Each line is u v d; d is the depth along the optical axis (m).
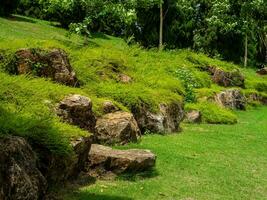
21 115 9.47
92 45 22.84
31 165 8.09
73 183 9.88
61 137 9.23
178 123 18.80
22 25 40.31
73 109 11.23
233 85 34.19
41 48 13.48
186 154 14.17
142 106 16.67
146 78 20.70
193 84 27.42
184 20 55.56
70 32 29.67
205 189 10.83
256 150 16.34
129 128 14.16
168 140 15.97
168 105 18.14
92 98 14.22
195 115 22.06
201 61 32.72
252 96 34.91
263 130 21.94
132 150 11.88
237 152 15.56
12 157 7.63
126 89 16.62
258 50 65.44
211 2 58.88
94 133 12.00
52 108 10.91
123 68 19.41
